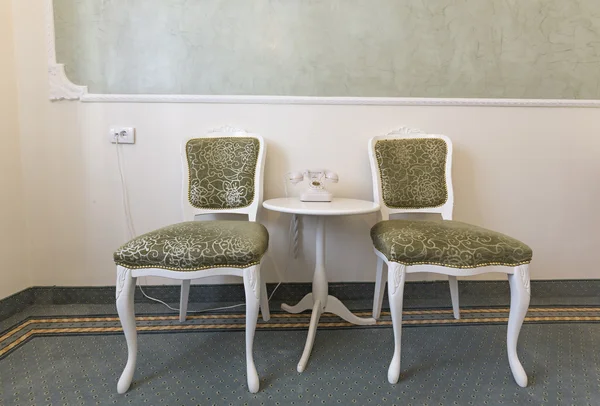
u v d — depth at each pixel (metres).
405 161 1.70
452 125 1.84
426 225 1.36
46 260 1.83
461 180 1.87
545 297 1.96
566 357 1.39
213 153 1.68
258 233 1.30
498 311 1.79
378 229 1.40
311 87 1.79
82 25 1.71
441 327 1.62
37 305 1.82
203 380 1.23
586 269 1.96
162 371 1.28
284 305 1.77
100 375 1.25
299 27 1.75
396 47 1.78
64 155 1.78
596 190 1.92
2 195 1.66
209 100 1.76
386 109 1.82
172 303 1.86
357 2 1.75
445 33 1.79
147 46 1.74
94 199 1.81
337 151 1.83
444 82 1.81
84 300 1.85
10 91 1.70
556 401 1.15
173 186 1.82
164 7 1.72
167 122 1.78
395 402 1.13
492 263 1.19
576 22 1.80
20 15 1.70
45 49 1.71
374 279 1.92
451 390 1.19
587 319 1.71
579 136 1.88
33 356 1.36
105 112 1.76
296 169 1.83
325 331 1.58
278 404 1.12
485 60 1.81
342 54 1.77
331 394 1.17
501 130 1.86
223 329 1.60
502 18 1.79
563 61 1.82
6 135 1.68
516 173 1.89
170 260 1.13
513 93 1.83
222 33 1.74
